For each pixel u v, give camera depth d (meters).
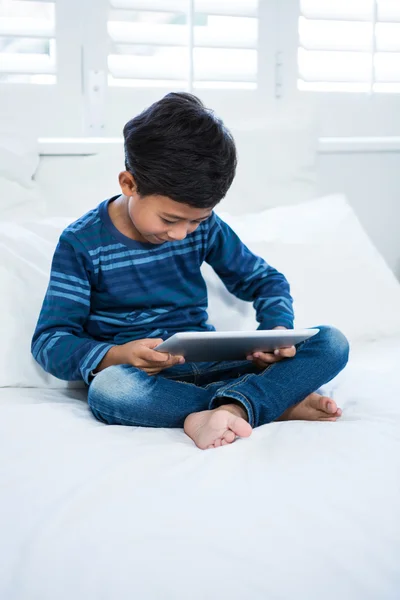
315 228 1.91
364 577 0.84
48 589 0.81
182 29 2.10
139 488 0.94
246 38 2.16
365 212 2.30
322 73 2.25
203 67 2.15
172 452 1.05
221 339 1.17
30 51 2.05
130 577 0.81
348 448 1.05
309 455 1.03
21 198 1.82
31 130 2.05
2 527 0.89
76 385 1.50
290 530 0.87
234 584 0.81
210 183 1.23
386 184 2.30
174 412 1.21
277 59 2.22
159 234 1.30
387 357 1.61
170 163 1.21
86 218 1.42
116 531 0.86
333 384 1.41
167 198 1.24
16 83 2.03
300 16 2.21
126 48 2.09
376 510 0.92
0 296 1.51
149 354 1.24
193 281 1.50
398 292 1.85
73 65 2.05
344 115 2.31
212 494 0.92
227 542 0.85
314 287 1.78
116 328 1.43
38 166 1.91
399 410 1.25
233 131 2.06
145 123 1.24
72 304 1.37
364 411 1.28
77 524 0.87
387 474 0.99
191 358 1.29
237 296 1.59
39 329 1.37
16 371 1.47
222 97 2.20
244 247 1.57
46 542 0.85
